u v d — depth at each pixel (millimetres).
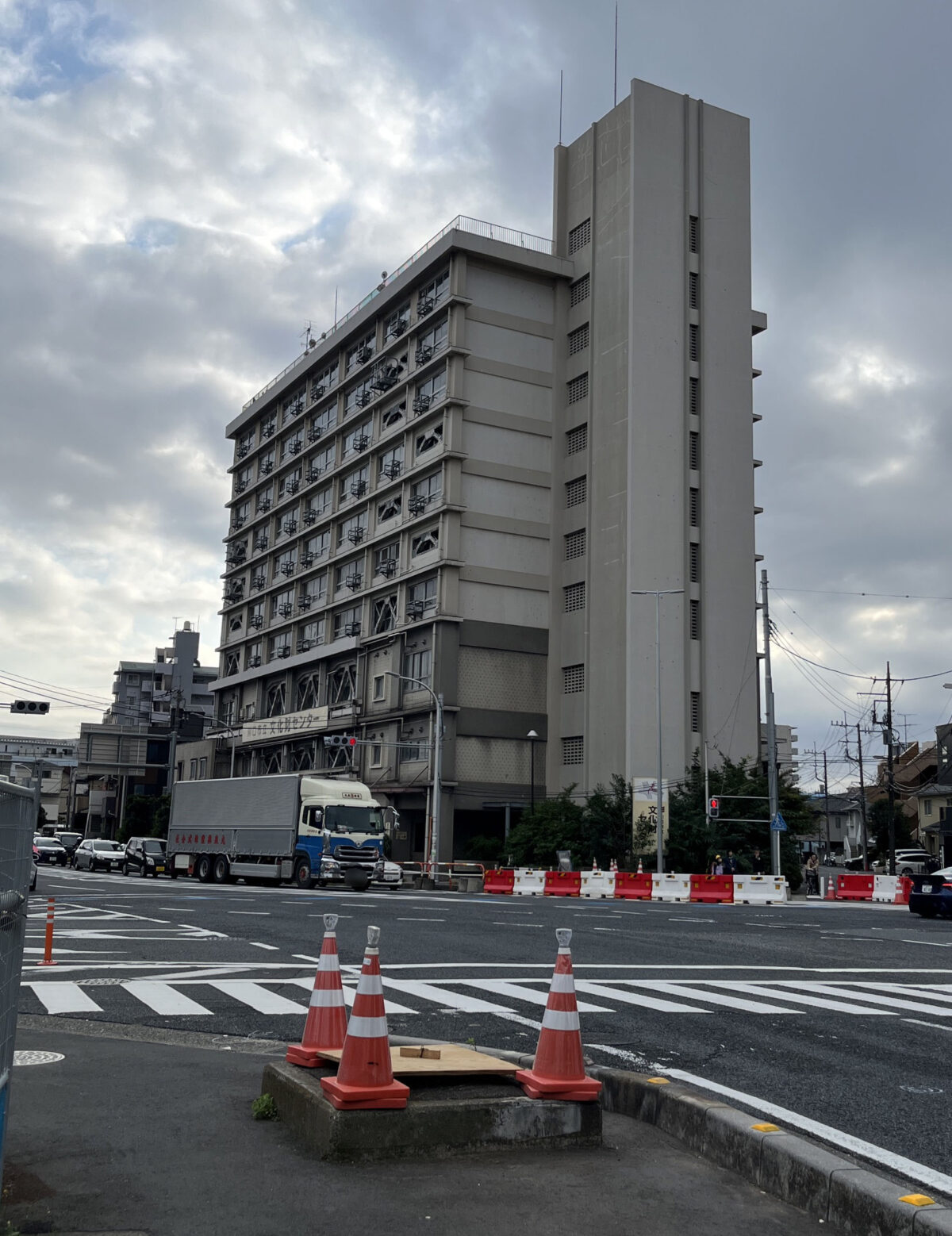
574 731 57781
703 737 54812
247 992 11641
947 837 75875
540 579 59750
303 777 38688
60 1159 5309
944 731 83500
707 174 60469
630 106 58906
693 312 58844
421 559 60062
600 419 58469
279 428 83312
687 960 15570
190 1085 7031
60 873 52156
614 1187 5121
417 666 59625
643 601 54719
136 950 15555
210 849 43281
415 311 64188
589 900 34344
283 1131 5883
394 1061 6090
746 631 56906
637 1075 6836
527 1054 8234
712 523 57094
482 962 14641
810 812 52500
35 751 122312
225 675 89000
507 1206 4770
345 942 16781
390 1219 4555
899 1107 6941
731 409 58812
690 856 48594
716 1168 5535
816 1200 4867
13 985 4398
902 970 14945
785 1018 10391
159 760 108312
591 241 60781
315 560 74625
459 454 58125
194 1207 4637
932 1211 4289
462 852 58062
